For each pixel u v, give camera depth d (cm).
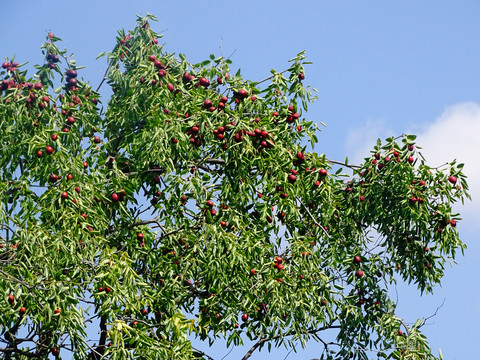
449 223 1331
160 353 1016
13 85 1207
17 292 940
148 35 1379
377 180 1325
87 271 1055
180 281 1195
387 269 1397
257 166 1236
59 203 1070
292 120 1310
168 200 1152
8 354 1155
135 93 1294
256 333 1240
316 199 1304
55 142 1134
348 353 1310
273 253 1273
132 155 1259
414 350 1274
